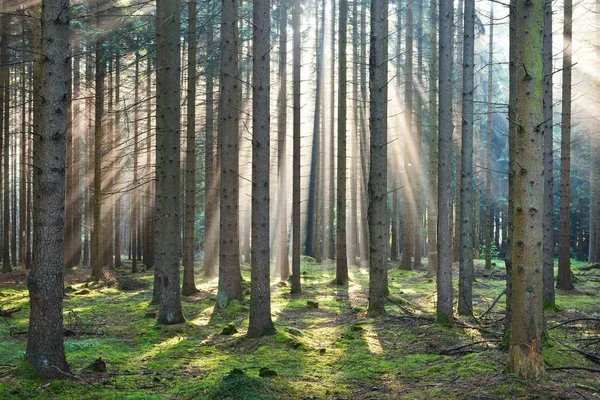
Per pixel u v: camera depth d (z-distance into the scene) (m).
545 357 7.53
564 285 18.44
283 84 22.67
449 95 11.57
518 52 6.53
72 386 6.92
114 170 27.48
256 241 10.53
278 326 11.99
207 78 23.39
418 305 15.70
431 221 23.31
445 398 6.33
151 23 21.30
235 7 15.56
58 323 7.23
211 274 23.92
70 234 27.25
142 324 12.70
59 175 7.15
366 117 33.59
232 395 6.40
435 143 23.16
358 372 7.96
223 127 15.09
